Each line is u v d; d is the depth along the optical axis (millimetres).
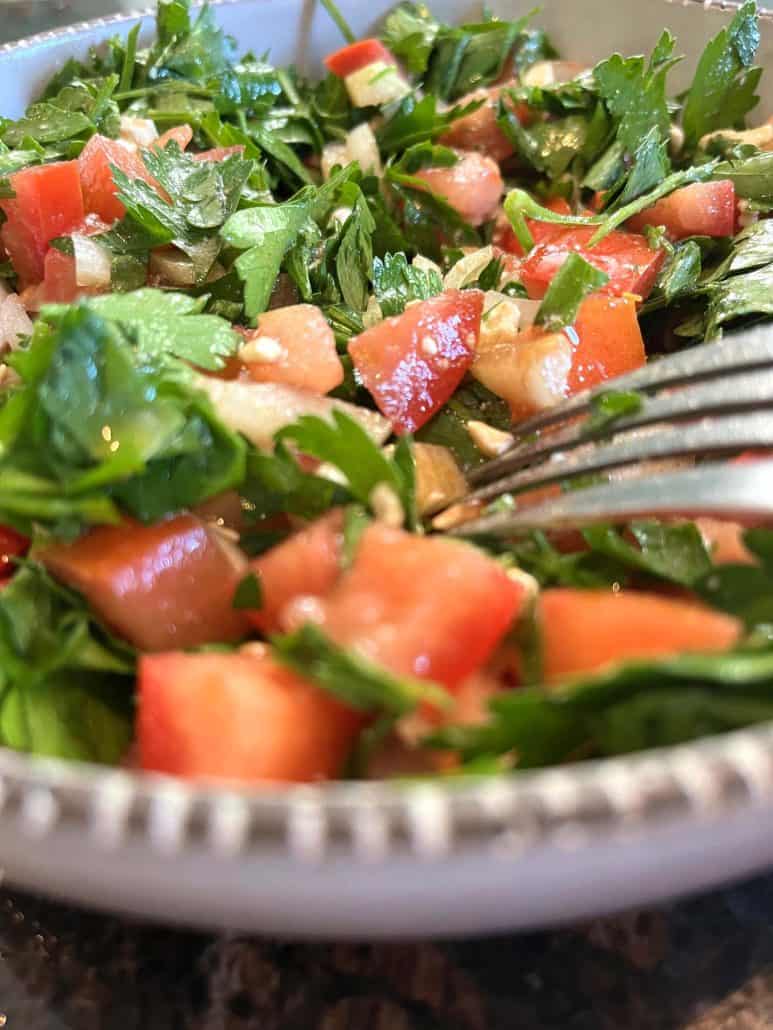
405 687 113
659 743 114
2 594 134
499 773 113
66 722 132
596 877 103
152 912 114
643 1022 127
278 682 121
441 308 171
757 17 222
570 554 147
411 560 127
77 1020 129
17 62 230
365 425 160
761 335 149
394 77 248
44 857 106
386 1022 127
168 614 138
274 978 131
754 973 130
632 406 150
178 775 119
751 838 106
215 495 143
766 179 205
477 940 133
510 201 201
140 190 184
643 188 209
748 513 131
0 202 196
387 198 222
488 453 166
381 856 96
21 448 134
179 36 246
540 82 247
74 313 136
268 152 232
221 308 180
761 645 120
